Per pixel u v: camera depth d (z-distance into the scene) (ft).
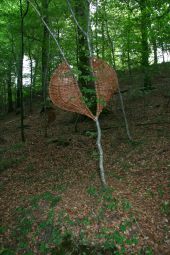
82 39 48.98
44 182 38.24
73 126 59.26
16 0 59.88
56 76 31.35
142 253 24.49
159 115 53.16
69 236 26.91
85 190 32.71
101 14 48.55
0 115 107.45
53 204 31.22
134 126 50.24
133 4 47.78
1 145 59.62
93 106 55.83
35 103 102.53
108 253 24.98
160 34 47.16
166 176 32.91
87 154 44.50
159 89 68.80
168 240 25.16
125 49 51.98
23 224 30.07
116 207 28.63
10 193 37.58
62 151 47.96
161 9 45.11
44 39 59.31
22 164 46.91
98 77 31.78
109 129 51.60
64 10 52.65
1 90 125.29
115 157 40.88
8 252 27.53
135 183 32.89
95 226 27.20
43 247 26.89
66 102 31.32
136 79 79.56
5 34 71.61
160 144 41.01
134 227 26.55
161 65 76.48
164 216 27.50
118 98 69.97
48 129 63.36
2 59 82.02
